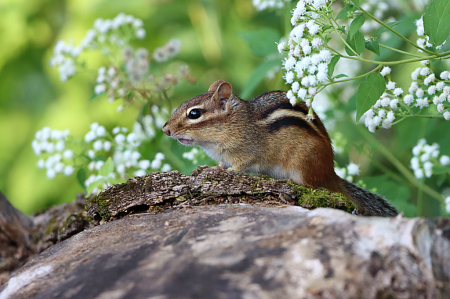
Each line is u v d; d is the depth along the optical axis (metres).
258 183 6.31
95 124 8.70
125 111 12.43
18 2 12.65
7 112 12.79
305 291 3.62
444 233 3.94
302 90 5.97
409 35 10.97
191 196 6.26
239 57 12.91
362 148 9.02
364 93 5.46
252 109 7.84
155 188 6.26
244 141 7.69
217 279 3.85
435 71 8.82
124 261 4.51
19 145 12.48
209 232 4.80
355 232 4.12
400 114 6.42
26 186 12.00
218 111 7.80
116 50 10.20
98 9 12.55
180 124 7.84
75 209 8.80
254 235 4.51
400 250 3.87
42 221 8.88
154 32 13.16
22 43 12.76
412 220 4.04
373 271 3.77
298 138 7.43
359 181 8.49
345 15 5.80
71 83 12.65
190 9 13.05
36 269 4.86
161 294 3.77
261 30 9.32
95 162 8.83
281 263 3.92
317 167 7.43
